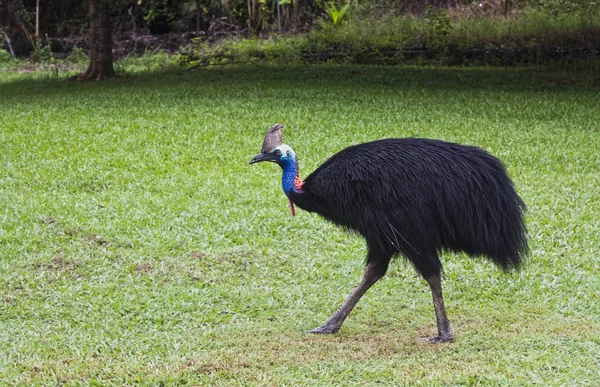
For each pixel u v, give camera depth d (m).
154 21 40.28
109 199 14.09
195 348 9.07
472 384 8.02
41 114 21.05
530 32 31.27
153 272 11.27
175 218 13.16
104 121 20.02
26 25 38.94
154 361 8.73
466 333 9.40
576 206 13.98
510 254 9.02
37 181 15.02
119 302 10.27
